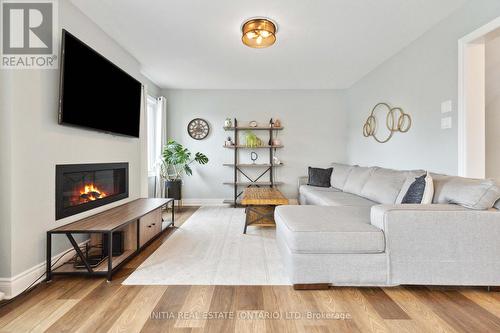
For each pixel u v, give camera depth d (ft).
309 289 6.12
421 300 5.67
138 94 11.23
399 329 4.68
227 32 9.43
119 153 10.23
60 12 7.16
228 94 17.71
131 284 6.37
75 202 7.80
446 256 5.89
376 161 13.35
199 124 17.69
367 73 14.26
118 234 7.83
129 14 8.24
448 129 8.32
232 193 17.89
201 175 17.85
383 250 6.04
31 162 6.15
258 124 17.78
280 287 6.26
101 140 9.00
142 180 12.54
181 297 5.78
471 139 7.63
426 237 5.92
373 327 4.74
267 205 11.53
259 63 12.63
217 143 17.79
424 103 9.52
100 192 9.14
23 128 5.93
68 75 6.96
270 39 9.12
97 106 8.32
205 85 16.63
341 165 15.51
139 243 8.20
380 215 6.16
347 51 11.19
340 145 17.81
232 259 7.98
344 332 4.60
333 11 8.08
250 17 8.42
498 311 5.24
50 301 5.57
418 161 9.89
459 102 7.79
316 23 8.80
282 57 11.86
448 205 6.25
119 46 10.50
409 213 5.95
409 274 5.94
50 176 6.72
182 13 8.18
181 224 12.30
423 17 8.43
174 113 17.65
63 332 4.57
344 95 17.75
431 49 9.11
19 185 5.84
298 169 17.93
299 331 4.63
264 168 17.94
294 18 8.48
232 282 6.50
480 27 7.06
